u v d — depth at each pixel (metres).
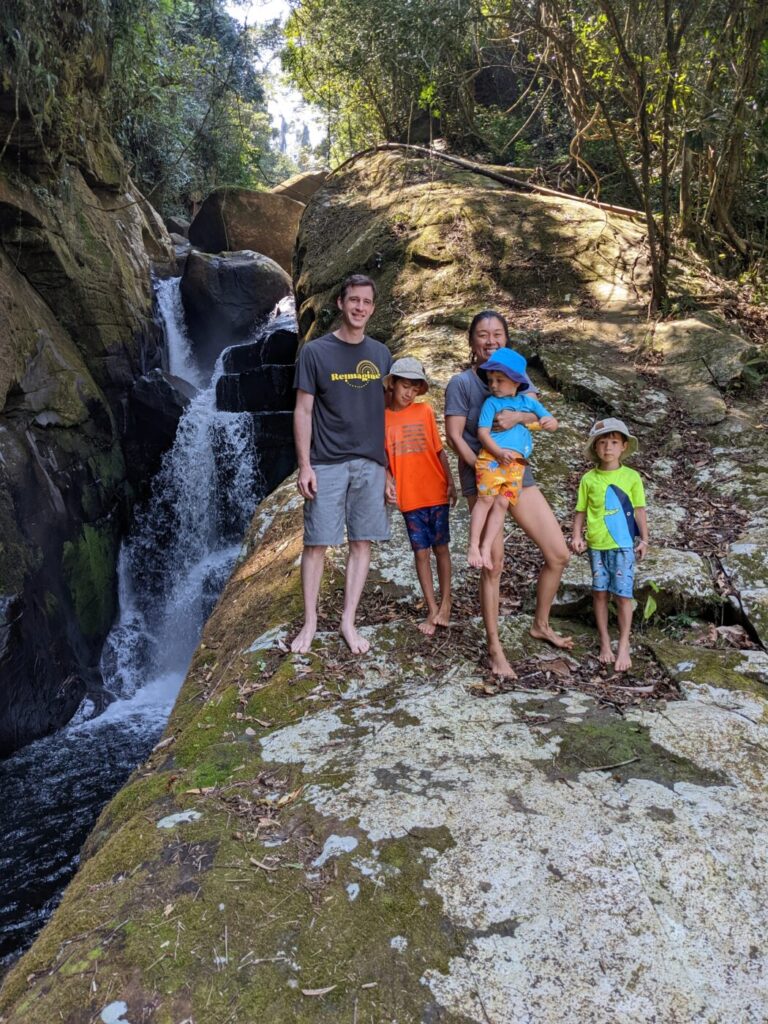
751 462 6.27
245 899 2.47
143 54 11.16
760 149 8.76
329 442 3.96
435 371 7.88
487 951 2.32
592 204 10.89
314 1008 2.13
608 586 4.14
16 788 6.96
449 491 4.33
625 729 3.44
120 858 2.78
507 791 2.97
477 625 4.43
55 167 10.05
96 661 9.57
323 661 4.03
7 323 8.64
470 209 10.73
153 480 11.55
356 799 2.93
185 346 15.35
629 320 8.78
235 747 3.44
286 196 19.53
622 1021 2.13
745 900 2.53
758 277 9.35
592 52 9.38
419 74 11.92
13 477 8.14
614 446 4.10
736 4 7.83
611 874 2.58
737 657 4.15
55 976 2.27
